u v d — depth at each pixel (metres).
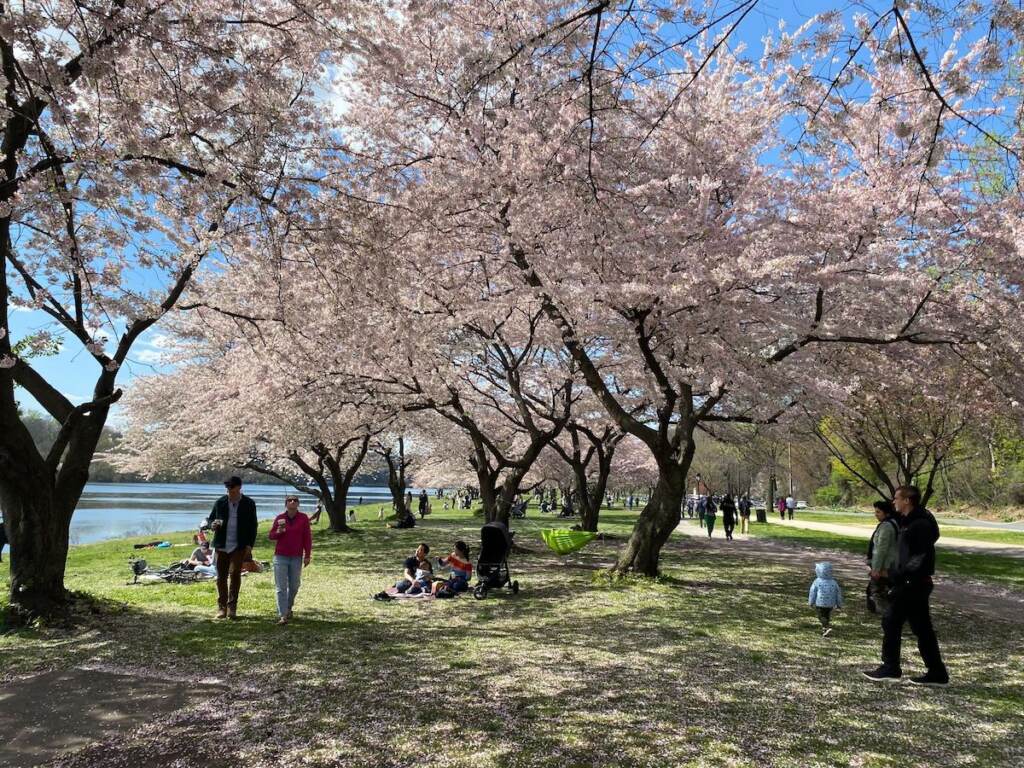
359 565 13.38
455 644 6.60
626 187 9.52
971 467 35.44
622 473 36.50
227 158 6.35
